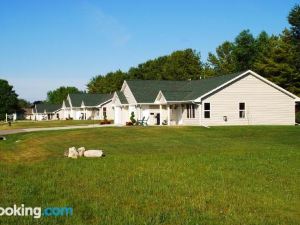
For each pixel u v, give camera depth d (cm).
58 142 3344
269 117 4566
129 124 4991
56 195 1362
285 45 6706
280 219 1147
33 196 1350
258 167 1888
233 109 4447
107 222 1066
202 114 4350
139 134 3600
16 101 13112
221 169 1841
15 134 4306
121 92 5772
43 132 4294
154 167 1881
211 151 2495
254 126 4078
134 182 1566
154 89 5431
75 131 4066
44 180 1606
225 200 1330
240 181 1614
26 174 1747
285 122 4619
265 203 1314
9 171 1828
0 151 2980
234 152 2378
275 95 4588
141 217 1114
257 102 4522
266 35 8769
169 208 1216
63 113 10938
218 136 3444
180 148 2759
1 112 12600
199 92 4575
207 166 1902
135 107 5334
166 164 1958
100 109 8556
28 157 2644
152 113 5262
